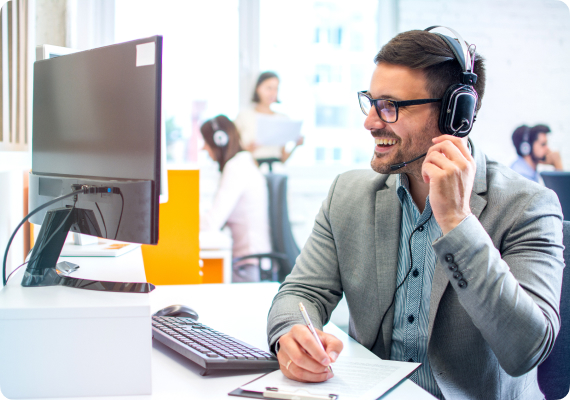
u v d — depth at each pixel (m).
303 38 3.56
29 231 1.49
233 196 3.24
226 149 3.40
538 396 0.99
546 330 0.78
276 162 3.52
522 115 3.74
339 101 3.65
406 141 0.93
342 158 3.70
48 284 0.84
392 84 0.92
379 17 3.61
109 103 0.85
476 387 0.92
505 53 3.69
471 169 0.82
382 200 1.07
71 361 0.71
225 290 1.39
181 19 3.35
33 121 1.09
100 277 0.91
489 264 0.78
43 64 1.05
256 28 3.46
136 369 0.71
